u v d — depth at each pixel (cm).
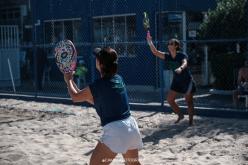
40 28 1892
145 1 1605
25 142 867
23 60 1983
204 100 1292
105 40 1725
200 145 809
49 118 1116
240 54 1334
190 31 1614
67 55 487
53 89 1684
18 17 2183
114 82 486
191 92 947
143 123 1013
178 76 940
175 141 845
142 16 1612
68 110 1219
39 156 766
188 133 903
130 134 477
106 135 475
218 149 779
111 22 1712
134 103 1220
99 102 481
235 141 827
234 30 1398
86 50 1719
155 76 1570
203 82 1612
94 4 1742
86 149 810
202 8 1652
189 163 700
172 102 971
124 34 1675
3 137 912
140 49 1614
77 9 1784
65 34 1845
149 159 729
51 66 1833
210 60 1554
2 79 1820
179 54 921
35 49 1414
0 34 1912
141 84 1611
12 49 1842
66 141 871
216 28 1427
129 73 1642
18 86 1811
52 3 1859
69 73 489
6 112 1223
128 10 1655
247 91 1105
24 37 2048
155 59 1566
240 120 1024
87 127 994
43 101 1388
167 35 1595
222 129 927
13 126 1027
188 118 1054
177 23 1623
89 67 1691
